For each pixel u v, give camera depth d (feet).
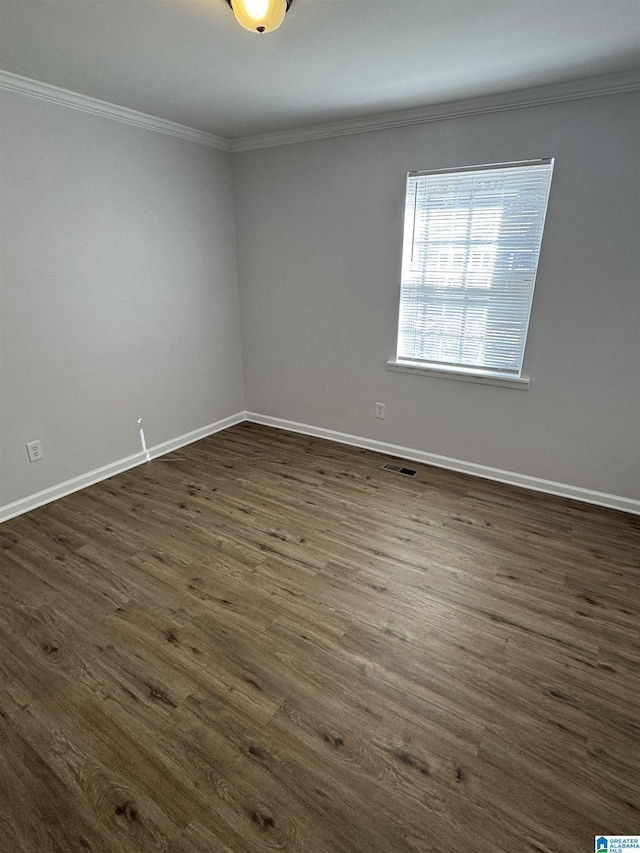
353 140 10.00
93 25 5.70
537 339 9.14
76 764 4.61
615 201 7.83
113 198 9.52
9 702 5.25
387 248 10.34
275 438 12.98
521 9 5.31
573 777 4.49
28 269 8.41
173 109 9.11
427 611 6.60
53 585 7.13
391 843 4.00
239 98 8.45
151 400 11.34
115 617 6.49
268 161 11.33
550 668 5.68
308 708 5.18
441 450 11.06
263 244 12.17
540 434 9.66
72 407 9.64
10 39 6.10
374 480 10.48
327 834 4.05
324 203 10.84
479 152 8.73
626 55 6.54
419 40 6.09
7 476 8.82
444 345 10.40
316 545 8.11
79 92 8.21
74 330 9.37
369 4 5.19
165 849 3.95
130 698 5.30
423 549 8.00
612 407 8.79
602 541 8.19
